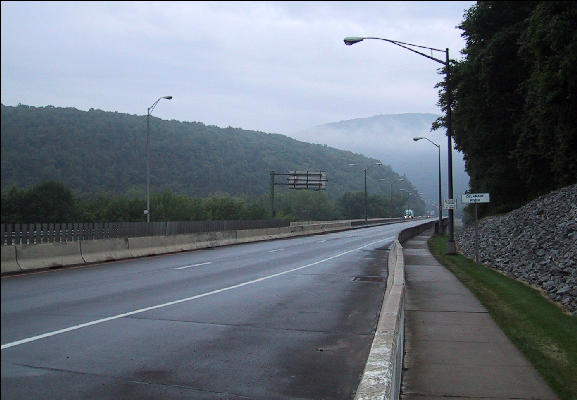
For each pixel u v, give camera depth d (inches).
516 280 698.2
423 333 371.6
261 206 4948.3
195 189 5477.4
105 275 731.4
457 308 471.5
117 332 374.3
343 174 7795.3
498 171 1755.7
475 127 1734.7
